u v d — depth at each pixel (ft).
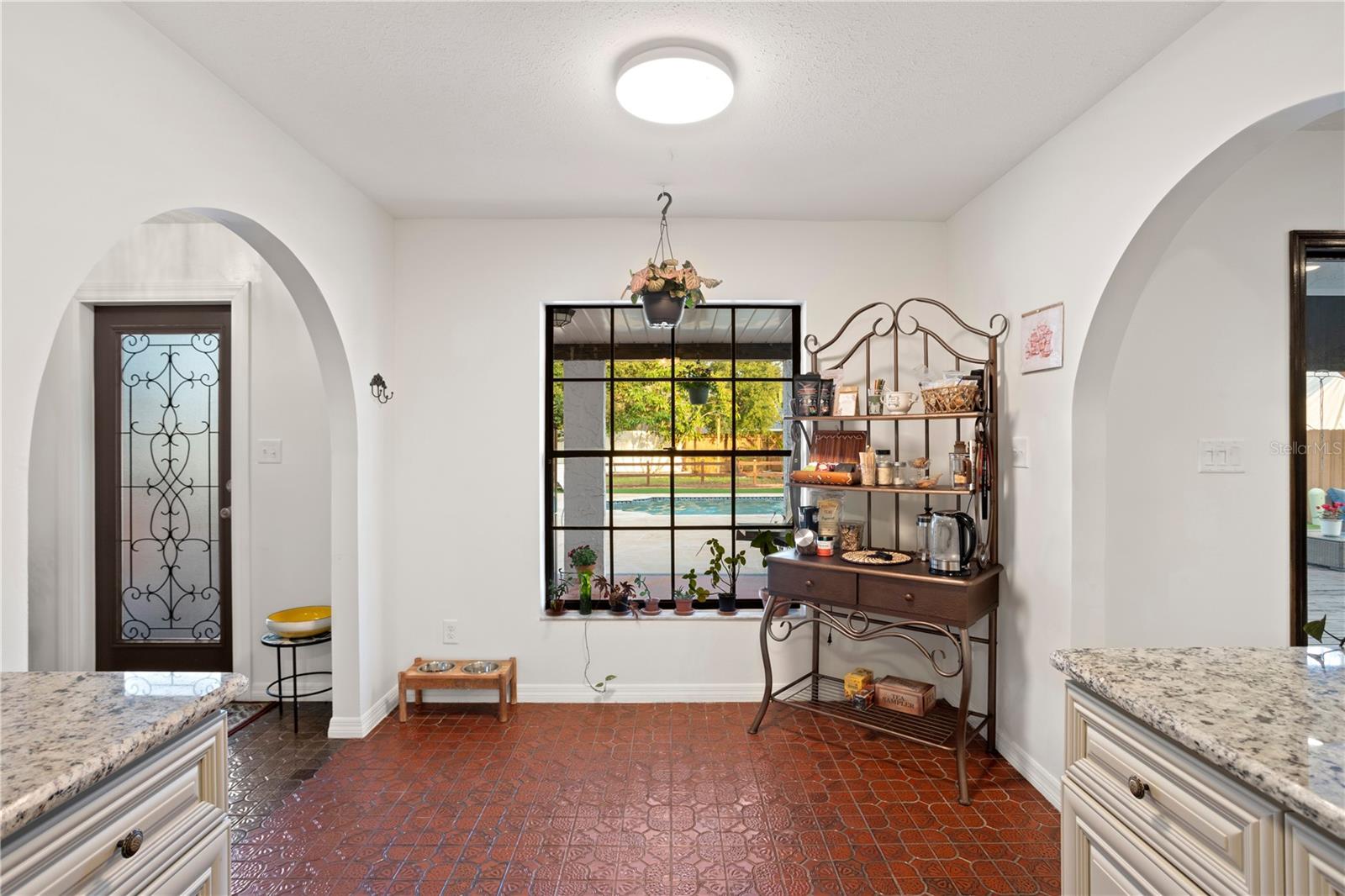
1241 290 8.27
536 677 10.93
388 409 10.60
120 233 5.50
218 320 11.10
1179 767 3.27
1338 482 8.38
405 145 8.13
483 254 10.89
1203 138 5.66
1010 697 8.87
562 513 11.70
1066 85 6.73
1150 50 6.12
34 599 10.82
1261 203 8.25
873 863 6.64
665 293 9.32
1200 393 8.30
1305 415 8.29
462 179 9.20
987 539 9.19
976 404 8.65
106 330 11.10
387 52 6.18
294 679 9.78
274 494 11.00
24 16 4.69
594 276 10.90
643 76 6.28
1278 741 3.02
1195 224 8.27
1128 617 8.34
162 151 5.93
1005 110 7.26
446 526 10.89
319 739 9.50
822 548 9.62
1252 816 2.89
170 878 3.24
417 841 7.02
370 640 9.93
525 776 8.39
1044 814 7.55
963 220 10.30
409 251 10.85
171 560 11.25
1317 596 8.41
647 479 11.75
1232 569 8.34
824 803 7.77
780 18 5.66
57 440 10.80
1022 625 8.55
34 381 4.80
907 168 8.84
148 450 11.19
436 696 10.90
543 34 5.89
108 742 2.95
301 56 6.25
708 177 9.14
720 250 10.91
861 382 10.89
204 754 3.58
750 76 6.57
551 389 11.59
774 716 10.26
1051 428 7.89
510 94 6.94
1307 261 8.49
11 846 2.49
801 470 10.26
